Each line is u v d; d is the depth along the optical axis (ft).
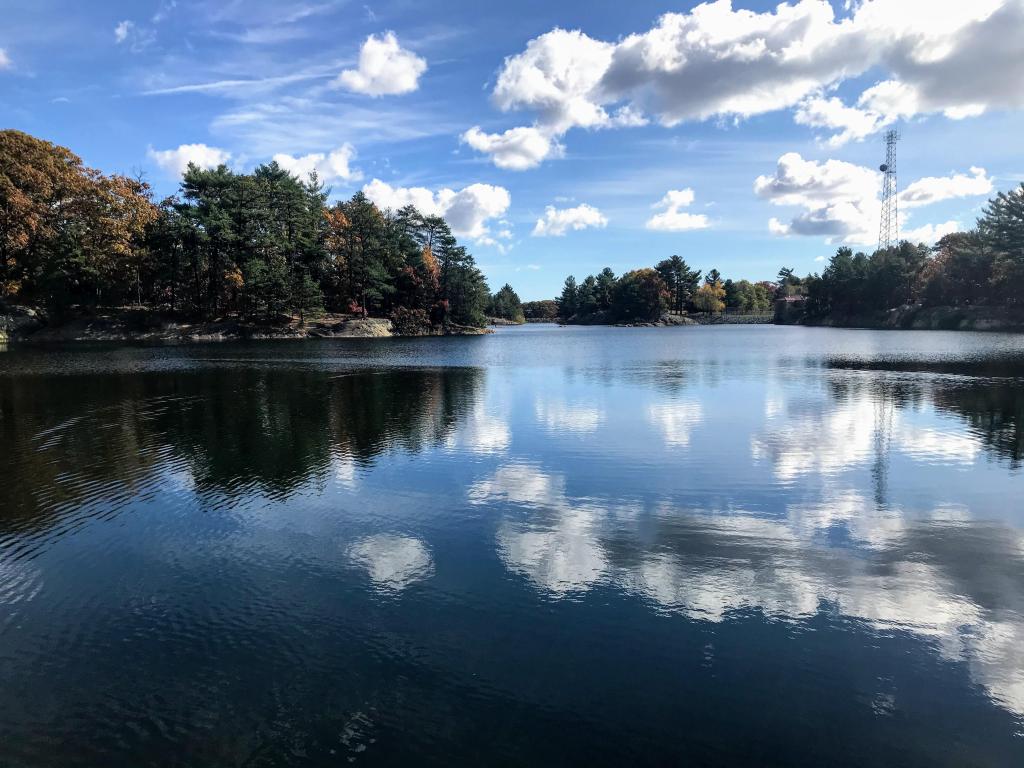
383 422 62.44
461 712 17.38
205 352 174.09
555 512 34.35
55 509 35.83
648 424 60.23
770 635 21.21
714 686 18.38
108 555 29.07
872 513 33.81
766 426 58.70
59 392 86.63
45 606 24.18
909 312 343.87
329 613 23.18
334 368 125.39
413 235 364.99
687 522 32.58
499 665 19.58
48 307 244.01
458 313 360.28
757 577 25.76
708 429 57.41
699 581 25.43
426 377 106.83
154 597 24.79
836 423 60.03
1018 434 54.08
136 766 15.60
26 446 51.98
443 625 22.12
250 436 55.67
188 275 262.88
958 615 22.48
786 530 31.32
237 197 255.50
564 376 106.83
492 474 42.34
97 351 176.04
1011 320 268.00
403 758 15.66
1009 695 17.87
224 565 27.73
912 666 19.33
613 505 35.53
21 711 17.88
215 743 16.37
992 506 34.83
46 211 227.81
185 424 61.82
